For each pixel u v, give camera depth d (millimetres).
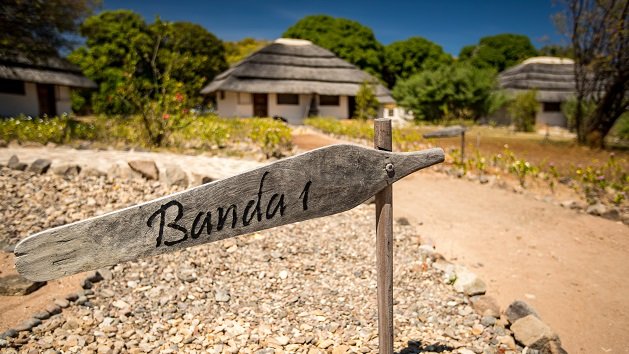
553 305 3547
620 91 13016
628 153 12641
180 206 1678
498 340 2883
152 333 2801
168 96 9445
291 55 26578
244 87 23000
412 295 3543
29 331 2723
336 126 15438
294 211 1833
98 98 22531
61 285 3316
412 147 10680
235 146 10242
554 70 27484
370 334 2875
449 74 24547
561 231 5375
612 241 5039
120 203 5211
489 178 7926
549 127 25281
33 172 5863
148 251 1670
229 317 3037
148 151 8766
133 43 10805
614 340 3076
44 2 13195
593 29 12961
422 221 5605
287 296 3408
